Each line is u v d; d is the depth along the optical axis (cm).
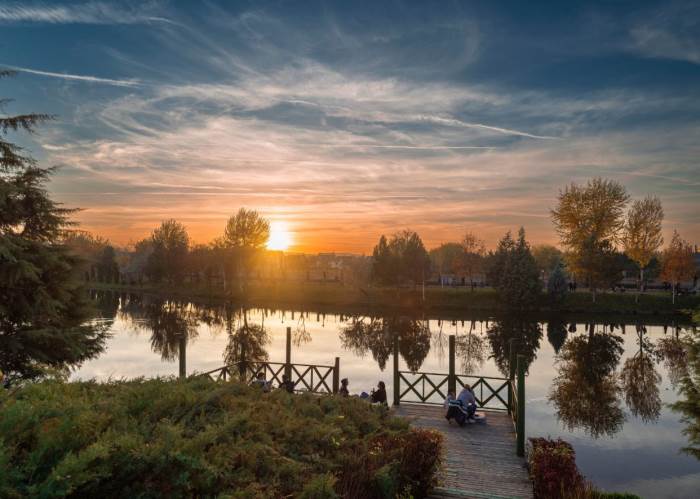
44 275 1869
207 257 9562
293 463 552
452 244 11538
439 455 973
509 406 1702
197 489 444
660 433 2025
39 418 418
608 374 3177
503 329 5281
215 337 4509
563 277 6650
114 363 3228
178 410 573
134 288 10381
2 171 1902
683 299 6281
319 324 5666
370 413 890
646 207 6750
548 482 1020
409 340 4544
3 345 1634
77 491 370
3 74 1892
